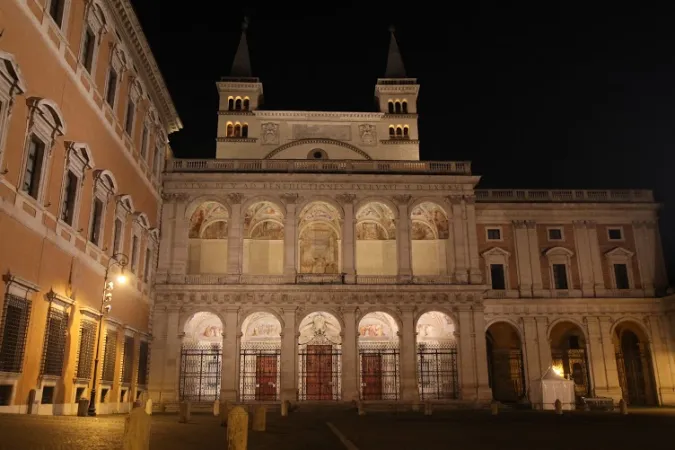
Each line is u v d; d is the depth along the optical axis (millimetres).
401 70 71625
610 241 59500
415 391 48750
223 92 68188
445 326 54594
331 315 50875
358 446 18828
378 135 65438
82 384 32531
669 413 43094
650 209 60281
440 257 56188
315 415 38312
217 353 50500
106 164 36750
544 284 57906
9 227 25078
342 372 49031
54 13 29609
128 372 41500
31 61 26828
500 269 58125
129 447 11305
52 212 29297
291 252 51594
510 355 60344
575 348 61594
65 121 30422
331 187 53281
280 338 53781
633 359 61125
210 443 18203
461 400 48594
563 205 59625
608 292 57906
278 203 52781
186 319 49594
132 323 42750
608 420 33688
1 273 24438
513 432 25078
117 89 38469
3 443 14195
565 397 46812
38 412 27234
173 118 52812
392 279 51906
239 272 50875
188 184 52500
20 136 26000
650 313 57562
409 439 21641
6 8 24453
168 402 47156
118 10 37094
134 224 43094
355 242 52125
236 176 52719
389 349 53781
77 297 32219
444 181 53812
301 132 64938
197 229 56219
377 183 53562
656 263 59031
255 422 23750
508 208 59500
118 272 39000
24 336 26094
